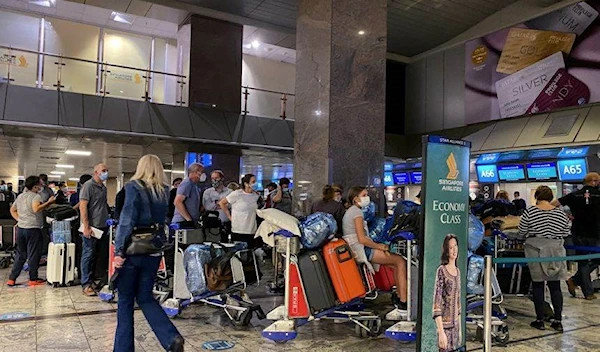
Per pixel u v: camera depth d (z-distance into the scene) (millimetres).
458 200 3426
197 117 11648
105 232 6172
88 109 10180
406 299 4492
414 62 15891
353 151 7043
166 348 3246
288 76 17328
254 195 6402
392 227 4641
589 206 6449
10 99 9430
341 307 4480
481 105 13133
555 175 10586
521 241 6348
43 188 8070
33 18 13875
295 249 4320
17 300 5660
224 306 4824
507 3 12352
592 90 10414
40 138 10734
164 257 5754
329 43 6969
